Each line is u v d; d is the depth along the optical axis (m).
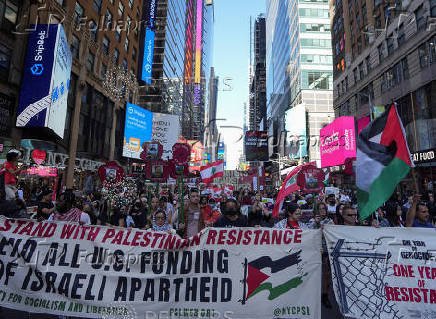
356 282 3.57
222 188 16.95
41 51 14.88
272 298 3.56
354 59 33.47
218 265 3.70
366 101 30.53
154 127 23.08
